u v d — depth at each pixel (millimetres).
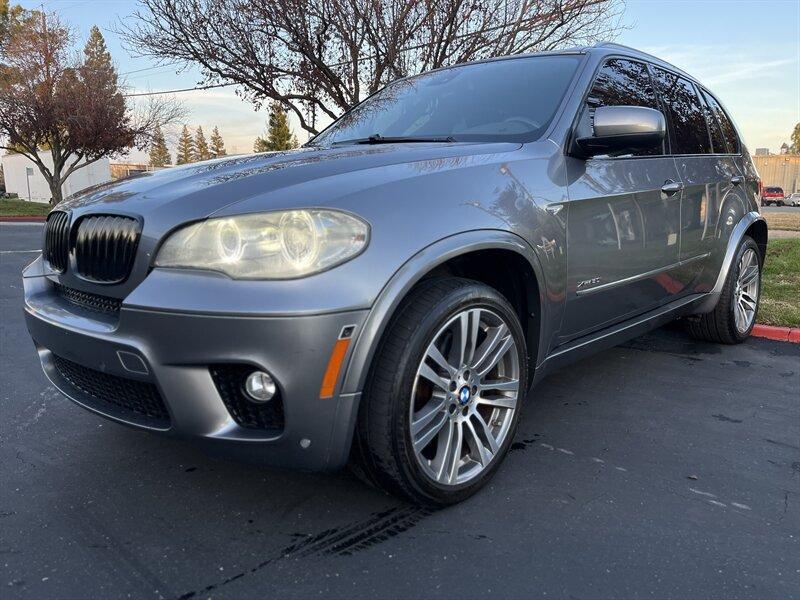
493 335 2371
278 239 1865
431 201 2135
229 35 12367
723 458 2781
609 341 3162
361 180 2082
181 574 1933
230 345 1840
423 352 2080
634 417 3229
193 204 2008
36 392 3529
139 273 2004
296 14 11812
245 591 1857
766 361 4207
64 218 2395
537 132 2807
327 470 2008
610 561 2021
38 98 25047
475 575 1939
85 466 2631
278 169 2211
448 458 2262
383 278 1934
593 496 2430
